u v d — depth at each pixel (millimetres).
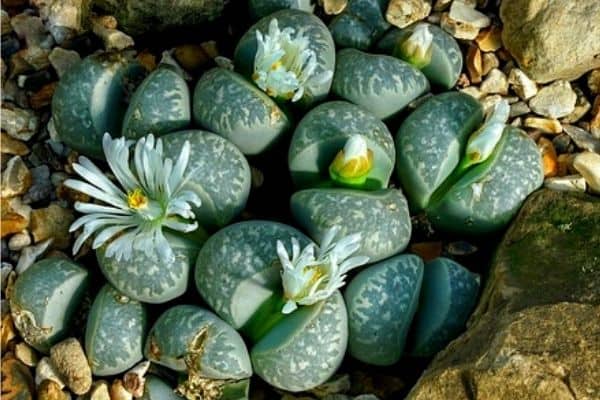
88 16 365
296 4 353
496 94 358
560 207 328
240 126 327
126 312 323
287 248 315
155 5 357
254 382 333
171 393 327
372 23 359
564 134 353
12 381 327
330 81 337
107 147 320
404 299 319
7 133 356
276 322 317
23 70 366
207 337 314
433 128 331
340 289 328
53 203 352
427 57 344
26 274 328
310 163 327
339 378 329
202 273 317
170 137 326
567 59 347
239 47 339
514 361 298
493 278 323
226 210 326
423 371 323
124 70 343
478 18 361
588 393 293
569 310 305
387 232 320
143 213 316
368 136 326
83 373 323
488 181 329
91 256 343
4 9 375
